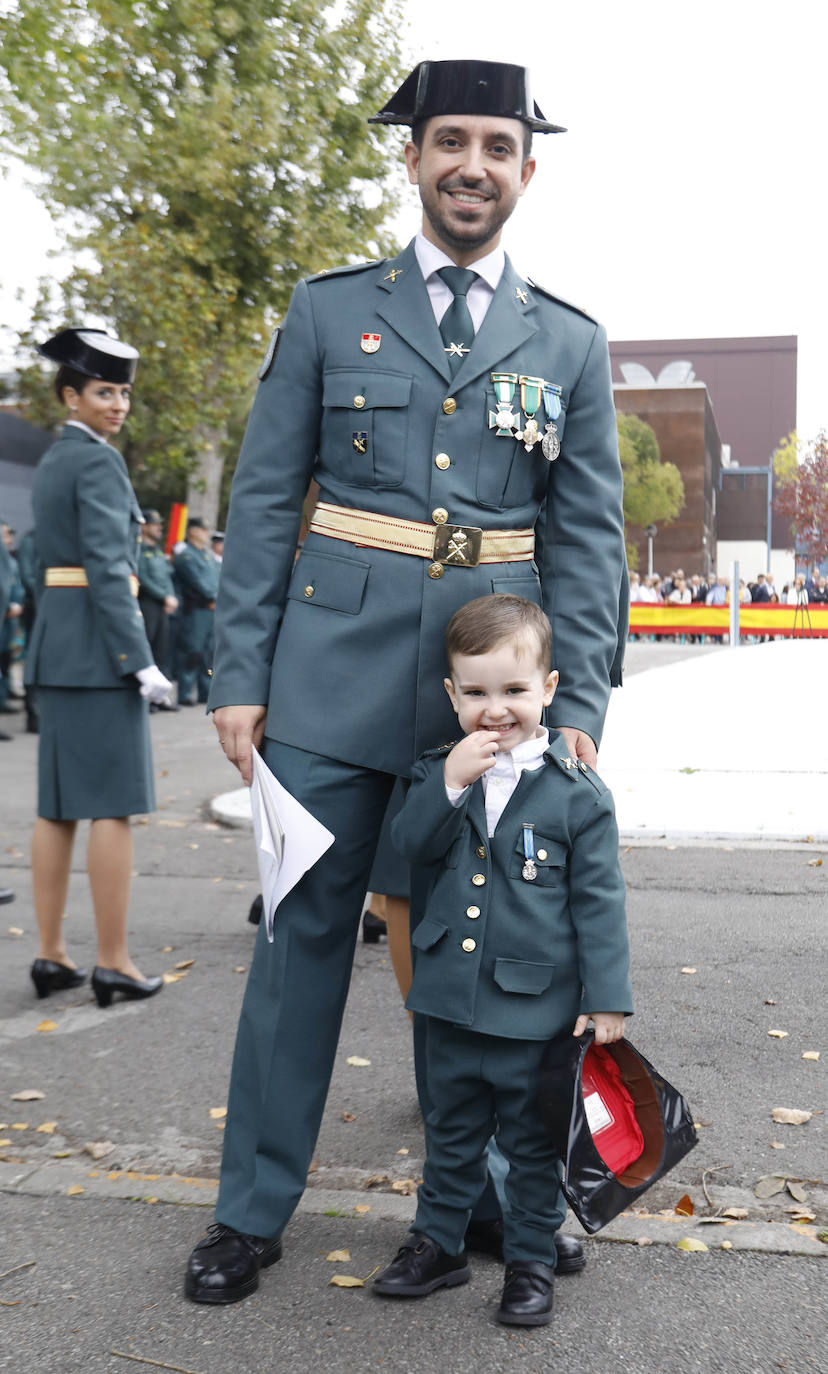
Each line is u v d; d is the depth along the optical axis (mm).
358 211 24500
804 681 16250
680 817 7750
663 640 31078
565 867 2539
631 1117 2469
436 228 2627
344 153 23844
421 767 2562
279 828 2619
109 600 4469
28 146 15297
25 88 12398
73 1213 2990
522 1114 2502
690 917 5648
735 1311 2533
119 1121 3580
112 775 4547
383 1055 4059
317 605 2682
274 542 2730
